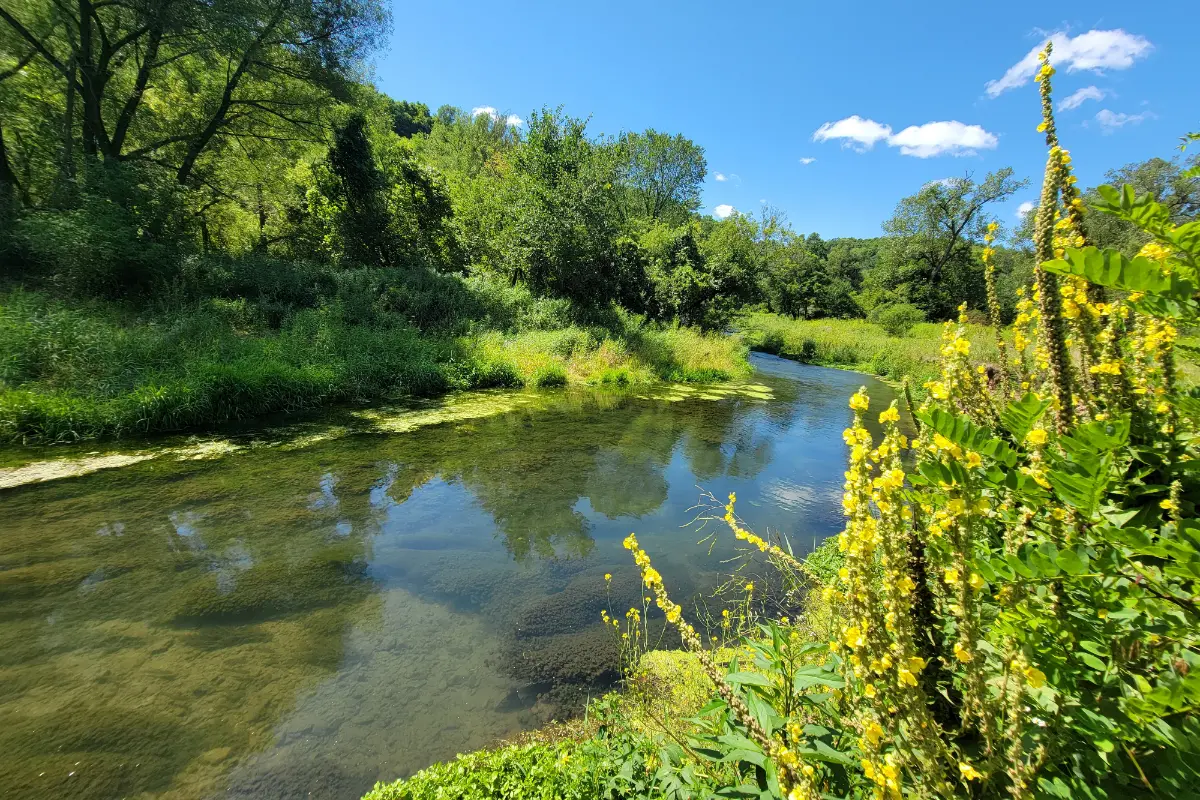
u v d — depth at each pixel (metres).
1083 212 1.46
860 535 1.10
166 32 14.18
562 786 2.38
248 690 3.44
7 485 5.93
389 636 4.02
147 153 16.62
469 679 3.61
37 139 14.93
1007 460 1.07
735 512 6.47
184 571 4.69
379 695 3.44
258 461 7.13
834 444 9.84
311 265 15.80
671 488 7.20
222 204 20.52
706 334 22.08
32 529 5.15
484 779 2.46
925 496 1.33
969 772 1.04
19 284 10.68
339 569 4.87
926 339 27.22
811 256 45.00
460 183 25.12
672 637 4.07
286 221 22.78
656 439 9.41
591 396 12.64
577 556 5.31
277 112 17.44
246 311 12.49
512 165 20.75
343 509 6.01
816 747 1.44
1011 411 1.14
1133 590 1.09
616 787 2.27
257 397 9.05
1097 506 1.04
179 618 4.09
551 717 3.30
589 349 16.05
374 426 9.02
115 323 9.71
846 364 23.50
